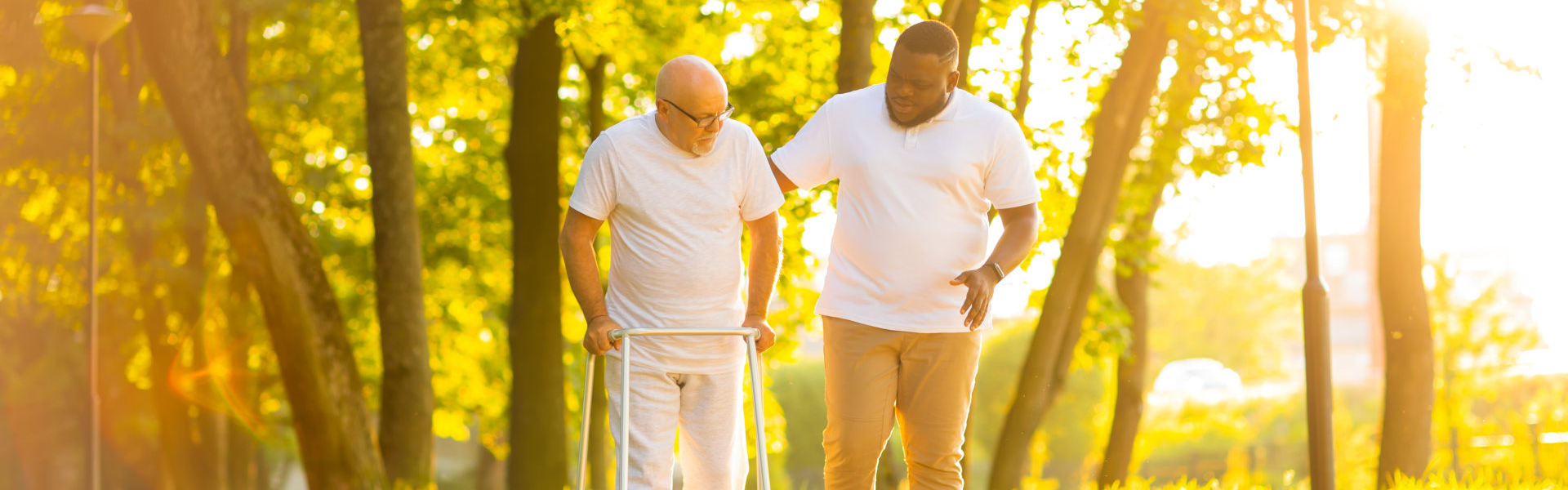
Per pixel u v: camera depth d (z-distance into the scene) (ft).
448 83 40.98
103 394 45.01
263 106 40.88
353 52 40.86
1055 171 35.14
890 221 11.73
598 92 37.24
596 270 11.27
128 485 46.32
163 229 39.14
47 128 40.32
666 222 11.17
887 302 11.83
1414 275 28.81
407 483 27.89
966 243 11.85
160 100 39.17
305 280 24.07
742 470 12.06
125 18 33.99
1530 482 23.86
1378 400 69.41
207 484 43.16
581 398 47.19
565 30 32.73
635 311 11.35
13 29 38.86
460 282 46.78
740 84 36.86
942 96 11.49
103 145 39.37
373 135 27.43
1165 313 124.36
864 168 11.76
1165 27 28.12
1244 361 119.65
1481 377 50.70
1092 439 81.87
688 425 11.76
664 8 35.04
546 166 34.09
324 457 24.31
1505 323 53.26
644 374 11.32
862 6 22.15
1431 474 25.20
